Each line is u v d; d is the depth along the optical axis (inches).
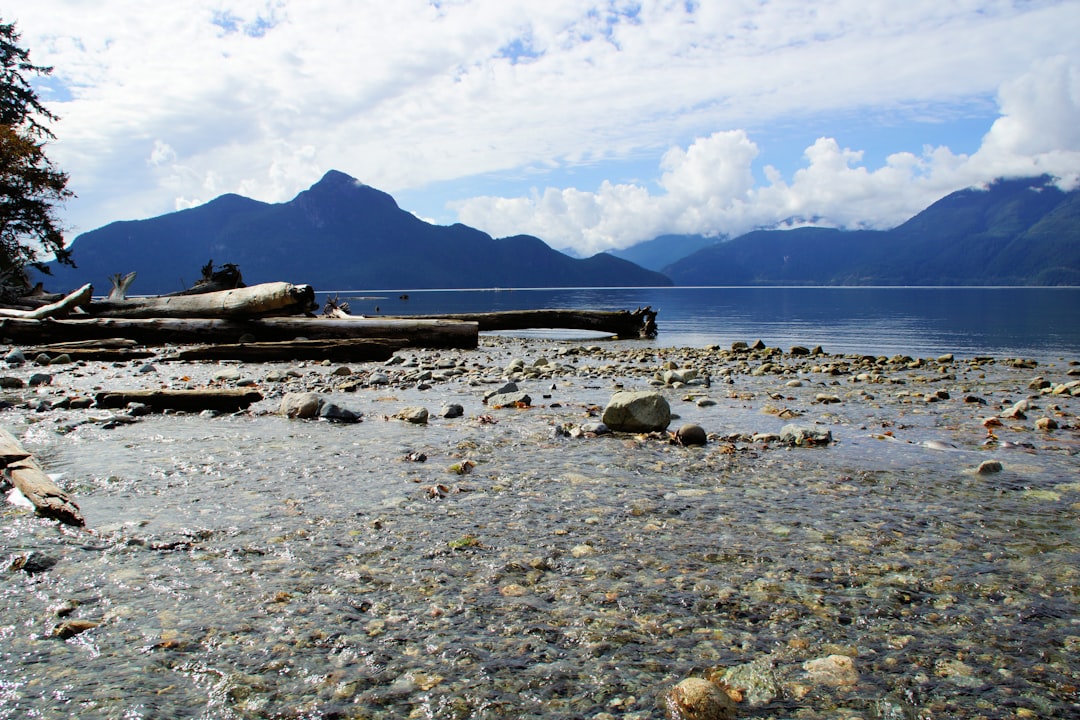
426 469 211.8
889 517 163.3
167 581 121.8
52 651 95.9
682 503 175.3
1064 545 142.9
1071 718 81.2
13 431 270.1
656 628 105.6
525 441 258.1
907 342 959.6
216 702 84.0
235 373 490.3
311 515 162.9
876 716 82.2
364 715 81.5
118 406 331.6
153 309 826.8
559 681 89.8
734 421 310.8
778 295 5226.4
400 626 105.5
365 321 791.1
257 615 108.4
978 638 102.3
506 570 129.0
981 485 194.1
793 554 138.0
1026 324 1362.0
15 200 1341.0
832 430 285.7
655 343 984.3
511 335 1242.0
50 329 711.7
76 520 153.9
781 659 96.0
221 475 202.1
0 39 1439.5
